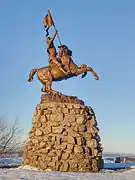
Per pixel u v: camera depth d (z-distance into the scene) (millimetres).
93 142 14383
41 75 15320
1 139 28484
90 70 15453
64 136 14086
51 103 14727
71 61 15461
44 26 15805
